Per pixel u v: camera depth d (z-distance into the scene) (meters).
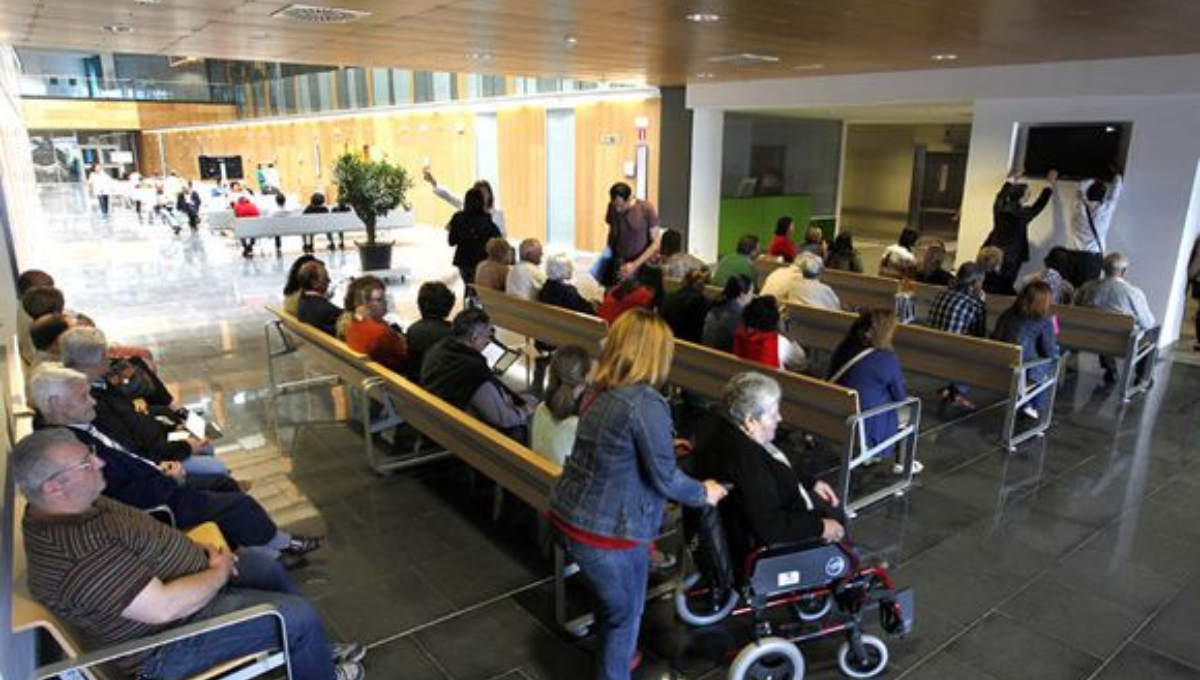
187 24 5.86
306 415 5.57
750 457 2.67
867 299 7.82
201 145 33.12
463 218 7.76
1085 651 3.06
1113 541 3.91
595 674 2.81
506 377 6.57
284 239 16.69
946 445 5.14
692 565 3.25
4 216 6.88
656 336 2.30
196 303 9.73
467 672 2.91
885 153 16.84
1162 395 6.24
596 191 14.13
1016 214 8.18
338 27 6.04
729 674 2.69
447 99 17.42
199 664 2.33
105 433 3.45
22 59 27.47
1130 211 7.90
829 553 2.71
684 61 8.53
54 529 2.17
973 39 6.41
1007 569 3.64
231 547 3.32
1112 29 5.72
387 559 3.68
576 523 2.33
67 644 2.13
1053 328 5.16
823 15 5.35
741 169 13.00
